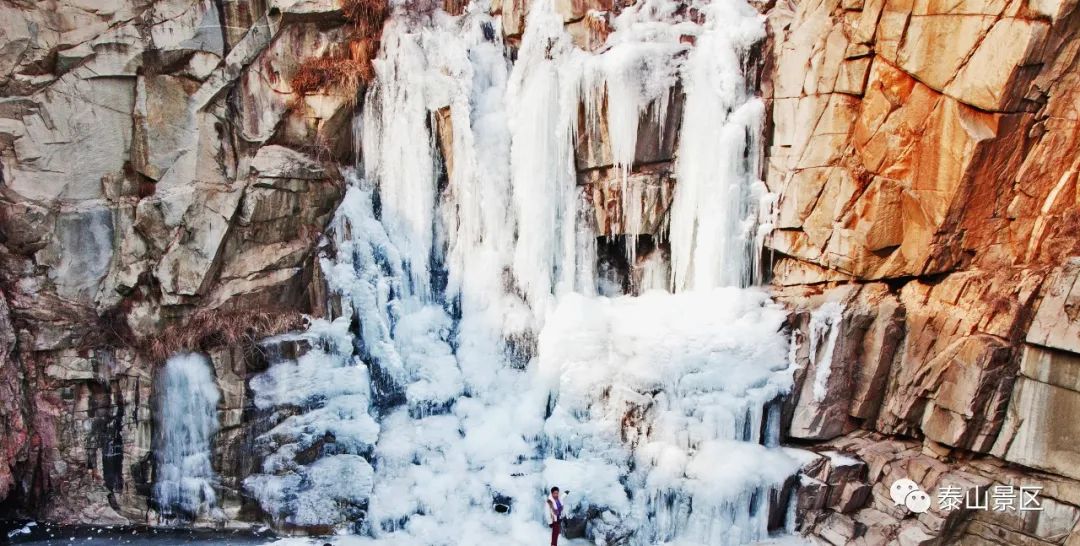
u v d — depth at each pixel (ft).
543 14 60.29
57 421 50.52
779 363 50.55
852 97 50.67
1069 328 41.34
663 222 57.47
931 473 45.75
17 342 50.11
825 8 51.80
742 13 56.44
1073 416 41.68
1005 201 46.06
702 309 53.88
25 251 51.75
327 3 59.31
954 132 45.34
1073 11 41.06
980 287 45.93
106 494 50.88
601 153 57.77
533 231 59.11
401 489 49.83
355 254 58.59
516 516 48.24
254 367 51.47
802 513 47.73
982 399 44.24
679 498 47.34
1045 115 44.01
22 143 52.06
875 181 49.34
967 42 44.19
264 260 55.62
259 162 55.98
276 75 58.54
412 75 60.70
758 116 54.44
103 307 52.80
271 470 49.21
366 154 61.72
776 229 54.39
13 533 48.60
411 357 57.57
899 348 49.16
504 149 61.00
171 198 53.72
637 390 50.98
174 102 54.75
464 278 61.00
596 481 48.57
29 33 52.03
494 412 55.26
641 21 58.34
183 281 53.16
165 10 54.19
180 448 50.67
